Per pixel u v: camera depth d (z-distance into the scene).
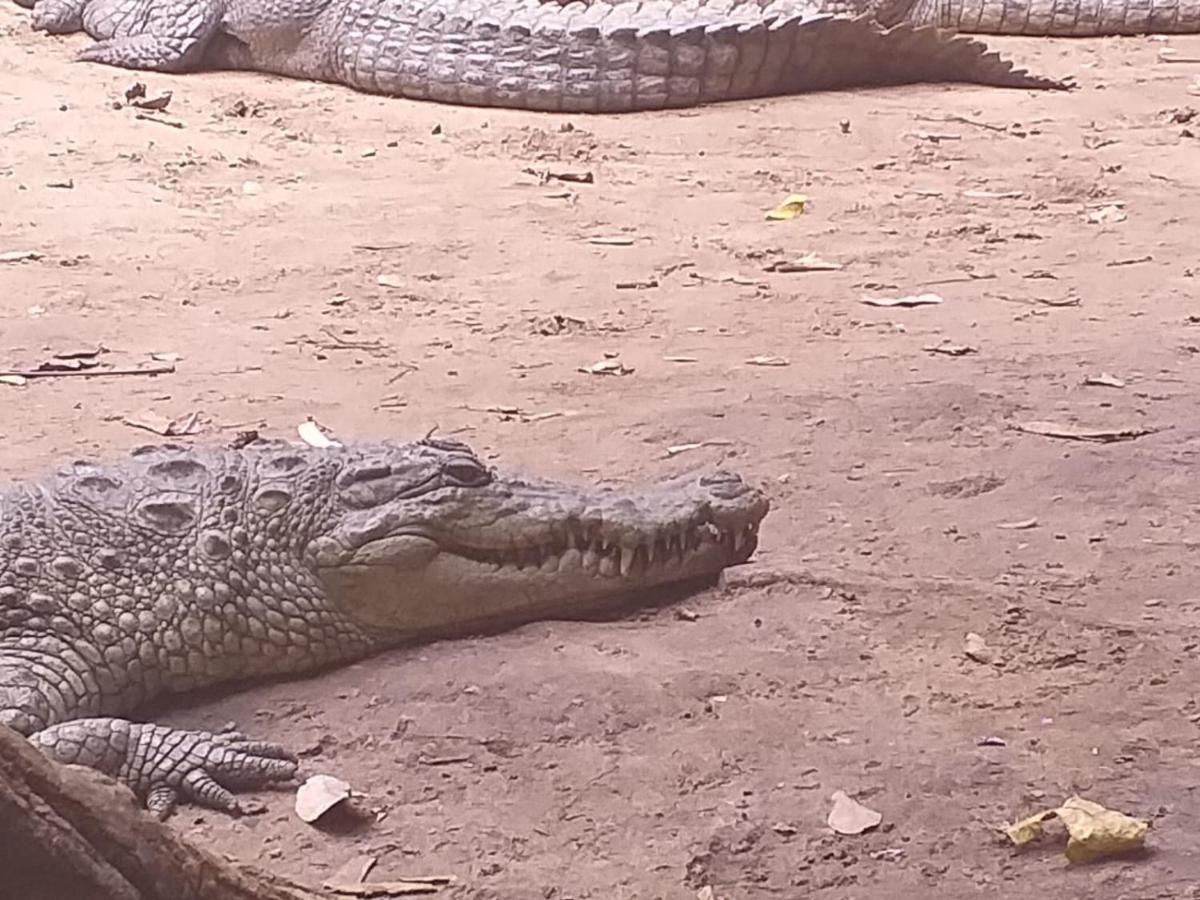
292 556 3.59
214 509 3.58
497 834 3.30
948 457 4.09
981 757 3.39
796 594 3.71
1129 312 4.72
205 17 7.82
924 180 6.15
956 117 7.16
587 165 6.42
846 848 3.27
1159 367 4.43
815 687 3.52
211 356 4.54
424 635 3.64
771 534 3.87
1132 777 3.36
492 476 3.65
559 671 3.55
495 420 4.25
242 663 3.57
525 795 3.36
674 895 3.21
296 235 5.39
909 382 4.38
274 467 3.63
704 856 3.26
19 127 6.61
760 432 4.18
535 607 3.65
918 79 7.91
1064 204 5.80
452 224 5.55
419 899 3.22
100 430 4.20
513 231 5.47
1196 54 8.51
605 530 3.65
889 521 3.90
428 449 3.65
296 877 3.25
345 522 3.59
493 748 3.43
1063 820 3.25
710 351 4.56
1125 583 3.73
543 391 4.38
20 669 3.45
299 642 3.58
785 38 7.55
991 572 3.76
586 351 4.57
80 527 3.55
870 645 3.60
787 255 5.20
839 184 6.10
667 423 4.22
